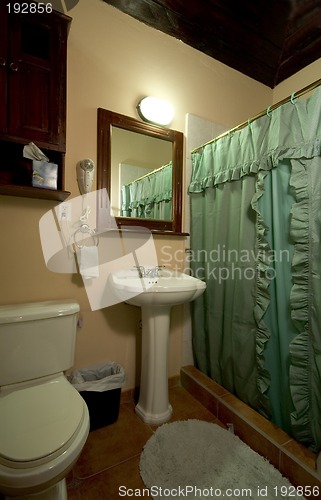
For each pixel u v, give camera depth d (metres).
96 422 1.37
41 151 1.26
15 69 1.15
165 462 1.17
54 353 1.19
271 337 1.33
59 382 1.15
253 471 1.13
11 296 1.31
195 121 1.87
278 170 1.27
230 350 1.55
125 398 1.64
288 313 1.25
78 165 1.44
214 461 1.18
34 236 1.35
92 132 1.50
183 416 1.51
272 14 1.68
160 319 1.43
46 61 1.23
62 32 1.27
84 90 1.47
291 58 2.03
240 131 1.49
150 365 1.45
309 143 1.13
